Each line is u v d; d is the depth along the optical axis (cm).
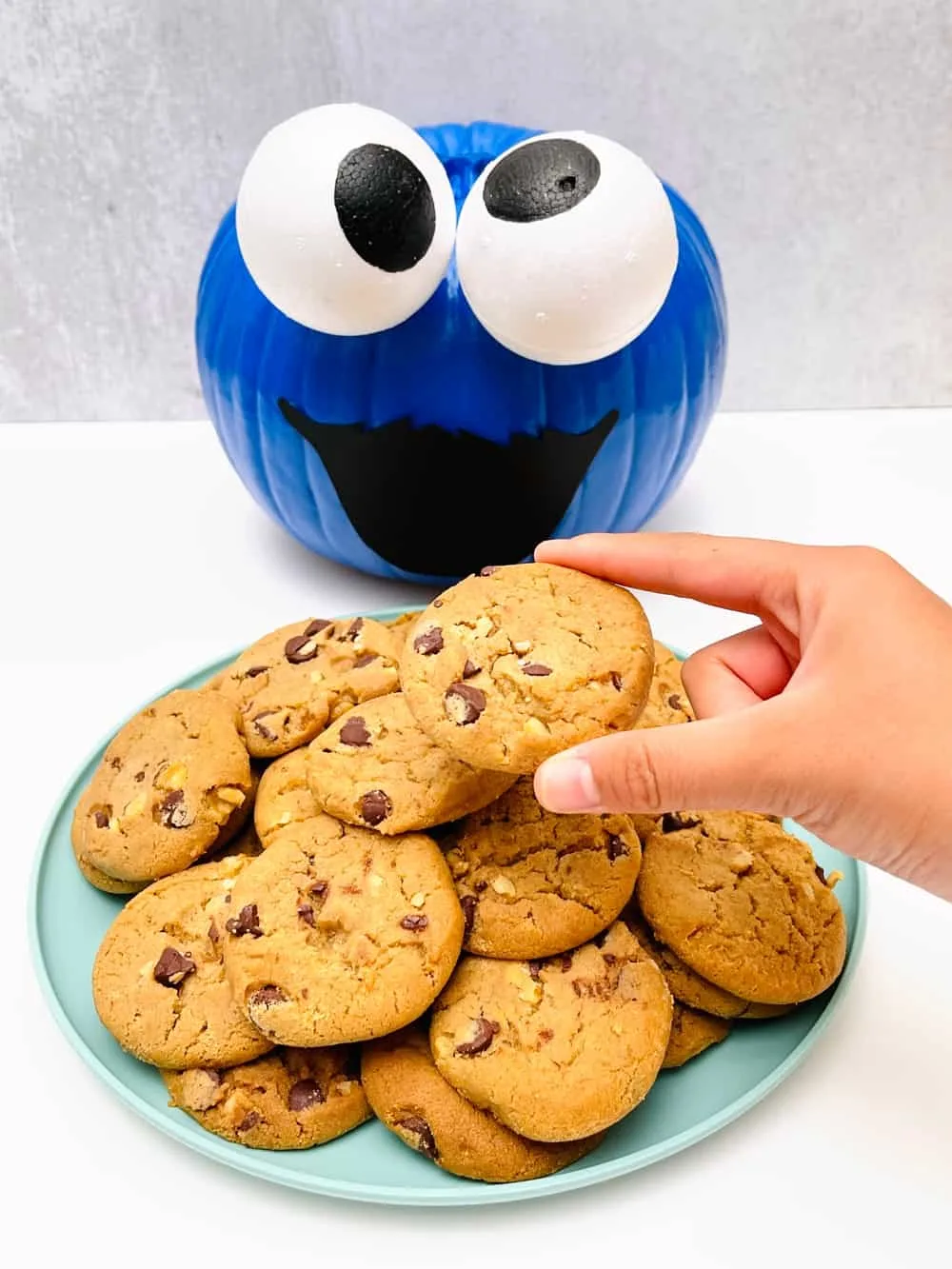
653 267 33
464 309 37
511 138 40
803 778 24
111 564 47
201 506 50
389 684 34
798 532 48
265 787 32
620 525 43
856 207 53
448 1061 26
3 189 52
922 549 47
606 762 23
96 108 50
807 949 28
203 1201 26
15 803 37
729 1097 27
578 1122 25
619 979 27
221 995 28
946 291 55
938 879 25
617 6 49
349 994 26
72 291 55
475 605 28
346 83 50
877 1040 29
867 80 50
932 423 56
